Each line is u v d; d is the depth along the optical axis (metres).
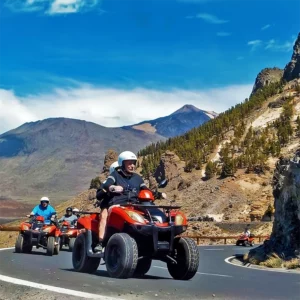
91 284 7.22
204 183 132.50
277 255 19.94
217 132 187.88
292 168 20.14
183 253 9.02
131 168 9.31
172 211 8.98
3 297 6.15
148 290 6.87
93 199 165.75
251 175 126.81
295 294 7.64
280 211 21.06
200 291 7.21
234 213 106.62
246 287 8.43
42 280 7.64
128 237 8.47
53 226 18.12
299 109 177.75
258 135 165.50
